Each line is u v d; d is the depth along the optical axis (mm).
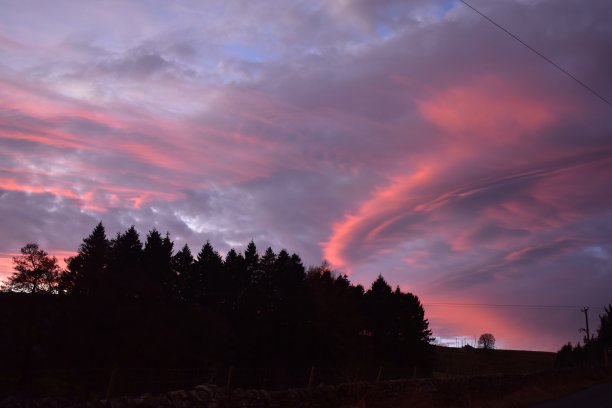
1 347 45812
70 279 55969
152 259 78000
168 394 10602
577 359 82375
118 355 46938
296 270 72688
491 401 21469
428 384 19266
